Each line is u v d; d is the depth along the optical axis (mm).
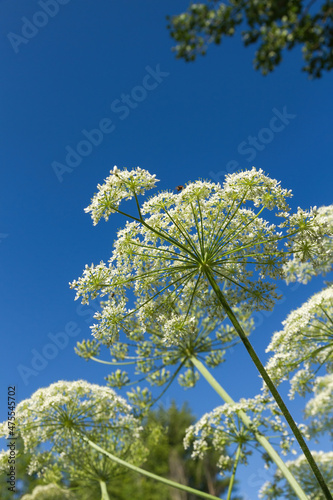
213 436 395
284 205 321
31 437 393
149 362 456
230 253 328
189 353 435
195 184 324
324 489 289
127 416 428
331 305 347
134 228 335
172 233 337
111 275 327
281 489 430
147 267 336
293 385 357
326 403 441
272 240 322
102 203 316
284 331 353
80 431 398
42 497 435
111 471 425
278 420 375
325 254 325
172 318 330
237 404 380
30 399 399
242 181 320
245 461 377
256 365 305
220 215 333
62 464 431
